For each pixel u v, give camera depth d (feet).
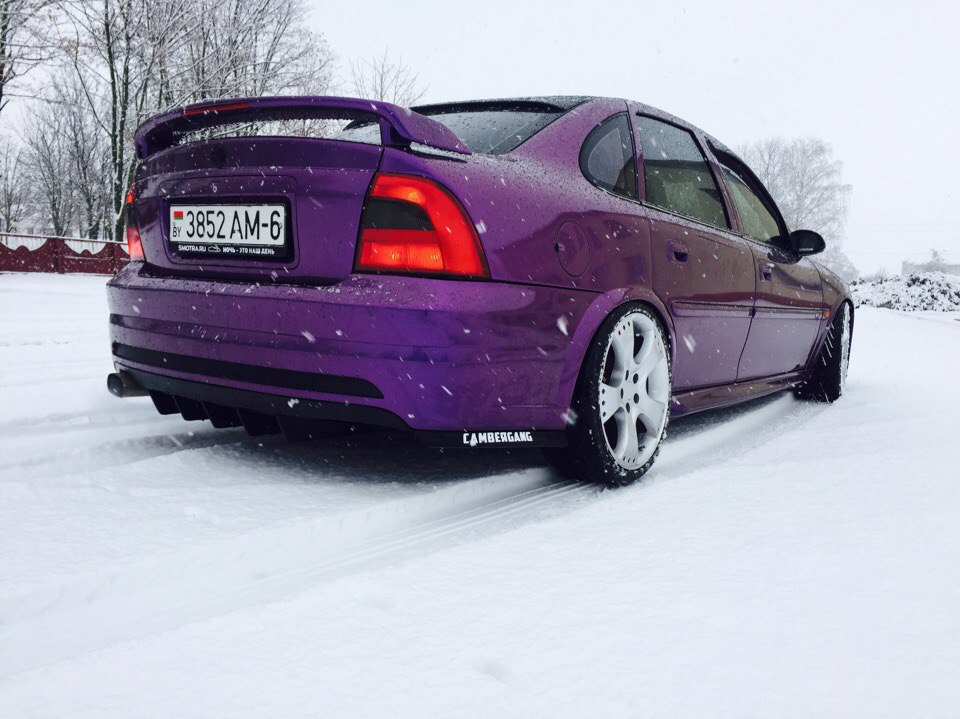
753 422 10.94
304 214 6.21
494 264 6.10
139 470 6.94
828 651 3.84
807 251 11.42
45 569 4.68
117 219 79.10
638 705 3.33
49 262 64.28
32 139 125.39
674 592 4.53
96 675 3.50
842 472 7.33
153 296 7.09
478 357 5.99
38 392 11.38
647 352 7.63
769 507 6.21
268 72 77.87
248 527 5.50
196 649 3.75
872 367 18.57
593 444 7.00
